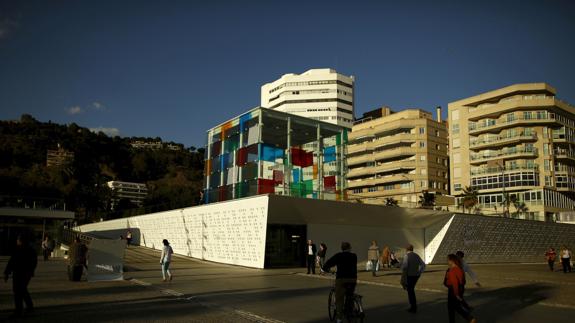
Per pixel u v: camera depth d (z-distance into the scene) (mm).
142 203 93688
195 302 11539
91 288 14391
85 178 94812
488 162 78000
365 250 32250
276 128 34375
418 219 34438
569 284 18891
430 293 14758
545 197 69562
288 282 17859
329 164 34594
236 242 28609
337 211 29203
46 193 82500
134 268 23297
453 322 8508
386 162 91438
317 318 9438
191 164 144500
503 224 40750
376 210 31047
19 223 41094
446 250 36281
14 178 82562
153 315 9422
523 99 75625
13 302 10953
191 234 34750
